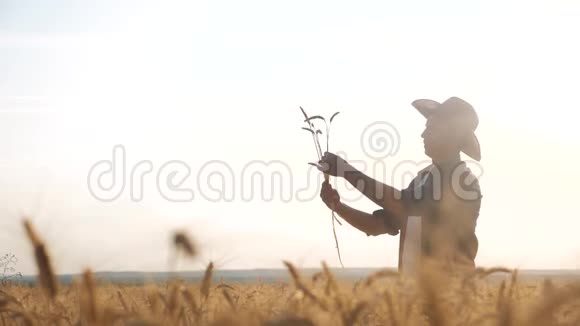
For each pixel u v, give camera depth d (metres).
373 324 3.43
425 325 3.13
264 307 3.83
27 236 3.97
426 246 8.30
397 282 3.58
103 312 3.42
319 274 4.09
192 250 4.27
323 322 3.29
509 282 3.92
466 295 3.46
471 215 8.43
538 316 2.56
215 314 3.83
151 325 3.09
